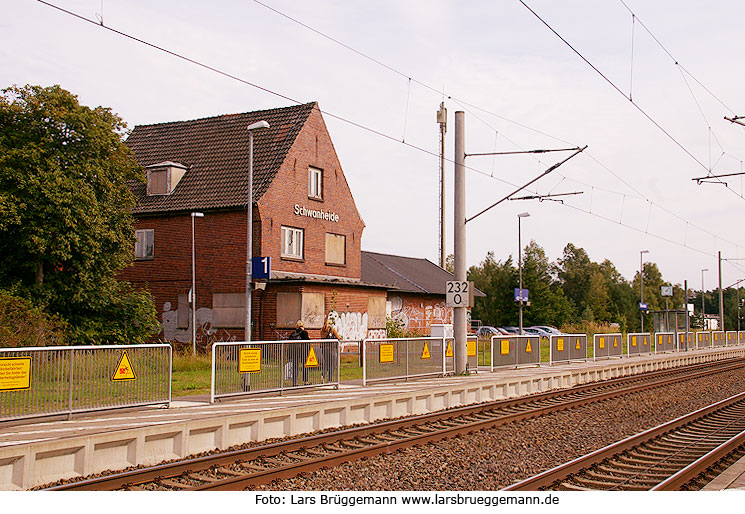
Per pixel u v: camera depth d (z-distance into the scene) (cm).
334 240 3475
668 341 4178
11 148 2498
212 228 3162
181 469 955
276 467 954
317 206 3353
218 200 3162
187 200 3244
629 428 1488
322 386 1711
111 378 1263
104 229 2647
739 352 5159
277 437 1255
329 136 3453
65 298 2634
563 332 5950
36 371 1139
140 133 3725
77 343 2569
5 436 1004
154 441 1064
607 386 2359
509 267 6894
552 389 2261
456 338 2217
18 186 2441
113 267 2758
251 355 1524
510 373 2292
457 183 2261
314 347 1692
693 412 1666
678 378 2661
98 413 1240
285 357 1611
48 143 2547
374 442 1216
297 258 3216
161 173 3347
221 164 3347
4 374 1093
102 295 2709
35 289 2534
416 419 1415
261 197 3030
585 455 1113
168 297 3259
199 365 2339
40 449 902
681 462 1102
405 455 1125
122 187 2819
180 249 3247
